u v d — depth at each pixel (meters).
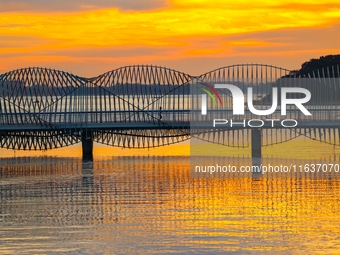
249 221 36.34
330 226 35.22
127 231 34.47
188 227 35.22
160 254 31.06
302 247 31.92
